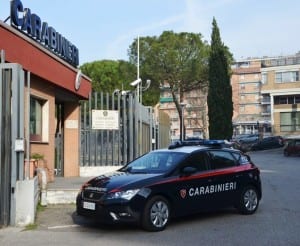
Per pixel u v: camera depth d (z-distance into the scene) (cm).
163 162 994
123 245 789
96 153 1791
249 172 1102
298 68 6962
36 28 1381
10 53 1153
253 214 1094
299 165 3027
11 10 1245
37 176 1174
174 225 962
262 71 7212
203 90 5569
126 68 5594
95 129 1792
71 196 1231
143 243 803
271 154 4816
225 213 1106
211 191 1010
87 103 1825
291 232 891
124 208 868
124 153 1797
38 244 804
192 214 1079
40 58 1344
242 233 883
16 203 955
